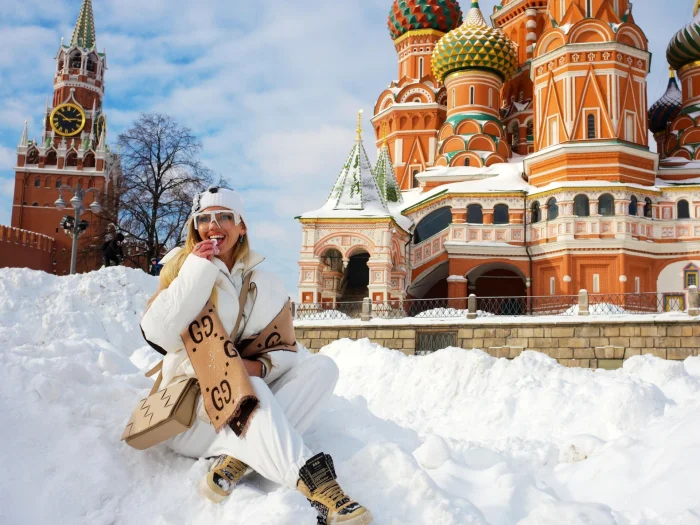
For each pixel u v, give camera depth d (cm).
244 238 496
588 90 3741
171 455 473
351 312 2800
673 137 4306
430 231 3922
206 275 443
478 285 4034
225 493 416
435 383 1276
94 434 462
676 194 3619
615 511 439
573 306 2677
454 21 5028
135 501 424
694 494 435
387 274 3375
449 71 4478
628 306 2873
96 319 1589
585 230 3512
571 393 994
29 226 7744
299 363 489
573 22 3878
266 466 410
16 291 1588
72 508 408
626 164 3644
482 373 1260
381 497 425
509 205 3753
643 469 516
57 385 496
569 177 3662
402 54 5109
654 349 2273
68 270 6531
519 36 4903
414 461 452
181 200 4100
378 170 4275
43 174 7875
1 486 409
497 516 436
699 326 2233
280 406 459
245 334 480
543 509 438
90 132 8344
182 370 468
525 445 700
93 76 8888
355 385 1378
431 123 4844
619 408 847
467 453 584
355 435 551
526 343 2419
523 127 4609
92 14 9194
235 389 420
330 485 393
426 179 4172
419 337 2564
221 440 439
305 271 3444
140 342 1603
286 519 366
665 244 3566
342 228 3456
